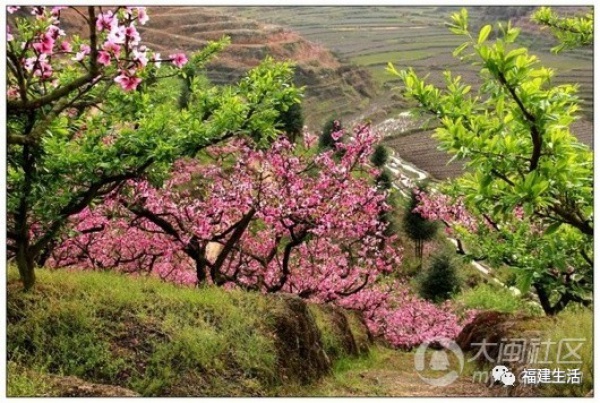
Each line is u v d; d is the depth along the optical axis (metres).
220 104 10.70
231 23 100.75
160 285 10.91
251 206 13.77
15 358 7.69
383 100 103.25
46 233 8.88
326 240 17.28
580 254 8.07
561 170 5.89
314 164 15.02
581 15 10.39
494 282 34.25
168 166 9.63
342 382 10.93
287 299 11.36
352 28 192.62
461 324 23.78
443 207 19.38
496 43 5.66
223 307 10.27
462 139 5.90
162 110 10.05
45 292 8.92
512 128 6.14
